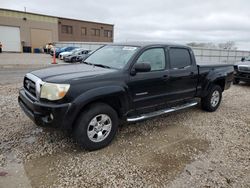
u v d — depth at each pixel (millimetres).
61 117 3025
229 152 3531
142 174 2859
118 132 4137
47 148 3414
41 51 37844
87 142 3305
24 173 2785
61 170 2877
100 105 3387
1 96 6102
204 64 5328
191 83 4863
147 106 4074
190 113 5488
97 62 4238
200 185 2680
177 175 2863
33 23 38312
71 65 4184
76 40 48781
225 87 5867
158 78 4062
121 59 3898
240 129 4535
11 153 3225
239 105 6488
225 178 2838
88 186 2594
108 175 2812
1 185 2545
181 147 3641
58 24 44969
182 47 4703
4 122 4293
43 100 3082
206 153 3469
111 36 54812
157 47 4191
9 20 35562
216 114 5488
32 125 4195
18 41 37062
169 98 4438
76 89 3092
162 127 4480
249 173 2973
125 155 3316
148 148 3562
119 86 3486
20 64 15438
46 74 3391
